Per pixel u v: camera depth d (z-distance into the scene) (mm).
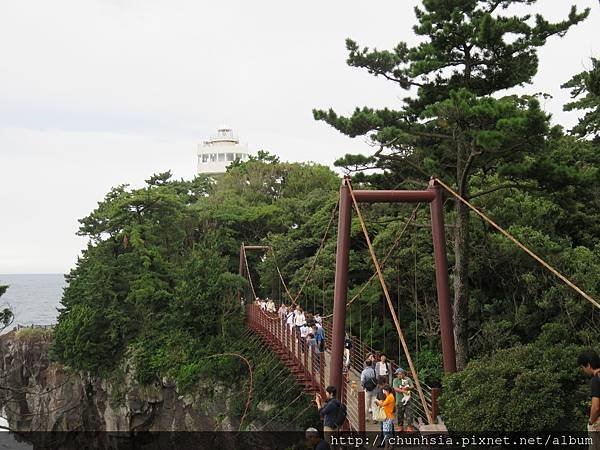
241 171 75500
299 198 67562
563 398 18609
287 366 34031
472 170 31047
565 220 34156
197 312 52562
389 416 18141
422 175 30391
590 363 10953
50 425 59031
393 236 36812
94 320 56438
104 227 63531
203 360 49438
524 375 18609
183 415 50125
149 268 59469
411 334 37781
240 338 50062
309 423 39562
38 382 64750
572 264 29312
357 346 34438
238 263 63500
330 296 43281
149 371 52531
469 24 25734
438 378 32562
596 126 37125
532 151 24500
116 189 67750
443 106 22906
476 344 30906
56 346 58875
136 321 56656
